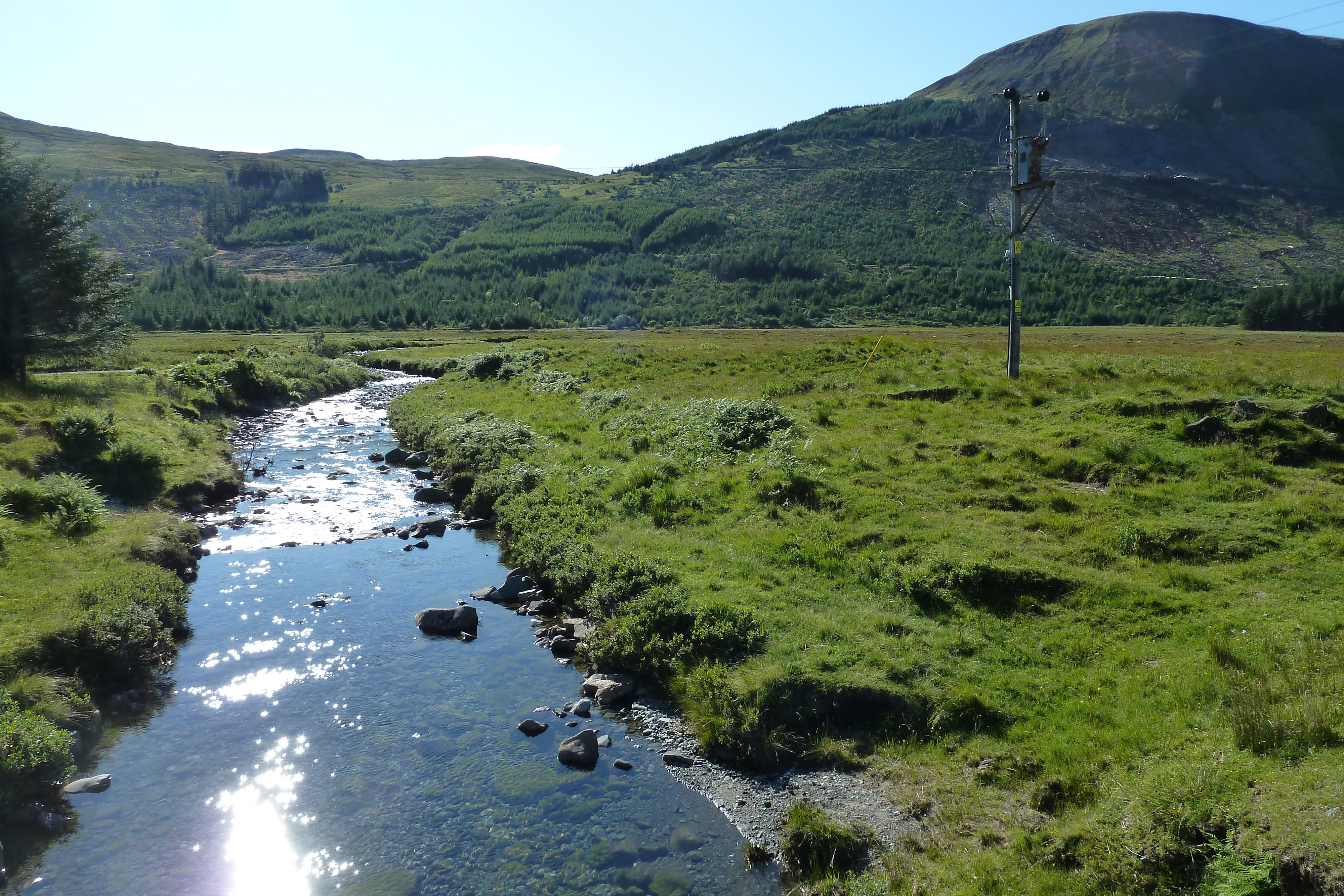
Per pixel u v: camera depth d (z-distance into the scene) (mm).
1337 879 5684
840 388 25938
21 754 8656
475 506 21281
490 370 50250
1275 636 9664
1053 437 18172
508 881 7754
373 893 7590
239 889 7668
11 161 29797
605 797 9078
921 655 10602
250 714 11008
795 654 10742
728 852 8109
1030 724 9078
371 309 160625
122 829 8508
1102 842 6996
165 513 19453
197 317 138125
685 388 31094
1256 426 16641
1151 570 12242
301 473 27234
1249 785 7008
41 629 11289
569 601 14578
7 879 7719
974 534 13898
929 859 7500
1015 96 22922
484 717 10922
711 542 15156
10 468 18859
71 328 32062
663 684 11391
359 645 13281
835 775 9055
